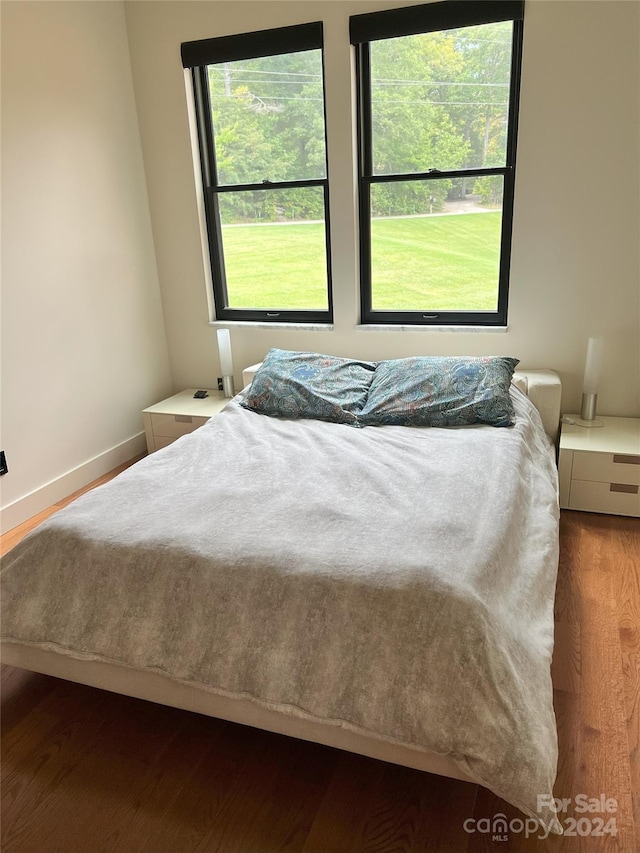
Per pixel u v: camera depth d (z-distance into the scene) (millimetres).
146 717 1778
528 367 3246
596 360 2936
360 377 2988
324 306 3639
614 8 2629
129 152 3473
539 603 1653
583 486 2779
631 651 1931
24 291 2854
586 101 2775
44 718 1779
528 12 2740
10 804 1501
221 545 1648
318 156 3367
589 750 1580
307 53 3188
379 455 2322
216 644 1519
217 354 3869
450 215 3246
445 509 1828
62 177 3012
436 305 3430
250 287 3773
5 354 2789
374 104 3193
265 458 2328
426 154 3201
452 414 2621
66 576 1705
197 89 3441
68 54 2986
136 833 1420
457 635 1361
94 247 3262
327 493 1991
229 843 1390
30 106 2797
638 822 1401
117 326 3494
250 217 3615
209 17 3230
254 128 3441
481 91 3008
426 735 1319
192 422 3432
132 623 1602
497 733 1270
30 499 2984
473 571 1516
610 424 3020
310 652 1445
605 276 2984
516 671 1363
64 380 3143
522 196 2988
